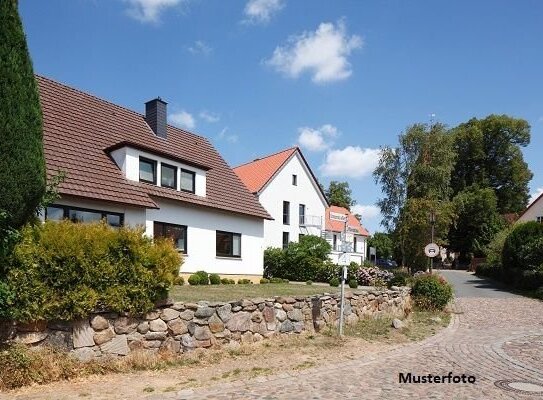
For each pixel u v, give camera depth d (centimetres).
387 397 666
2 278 698
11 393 649
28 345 719
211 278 2200
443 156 4425
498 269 3572
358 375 799
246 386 717
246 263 2544
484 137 6812
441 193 4378
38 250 728
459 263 6531
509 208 6844
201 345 910
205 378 758
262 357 912
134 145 1909
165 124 2423
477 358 962
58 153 1714
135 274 821
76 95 2081
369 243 7775
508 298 2352
